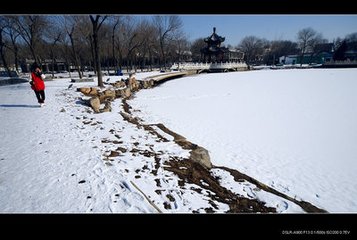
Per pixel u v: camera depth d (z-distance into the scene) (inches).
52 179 176.2
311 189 237.8
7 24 1099.9
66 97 538.0
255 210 164.4
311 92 870.4
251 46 3284.9
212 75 1790.1
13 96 562.6
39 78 419.5
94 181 173.6
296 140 379.6
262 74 1764.3
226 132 412.5
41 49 1579.7
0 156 216.5
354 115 535.5
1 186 166.9
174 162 225.0
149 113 529.3
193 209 152.1
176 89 985.5
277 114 553.9
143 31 1871.3
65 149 234.2
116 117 391.9
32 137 269.0
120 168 196.9
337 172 275.1
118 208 143.5
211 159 293.3
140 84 965.8
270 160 301.3
